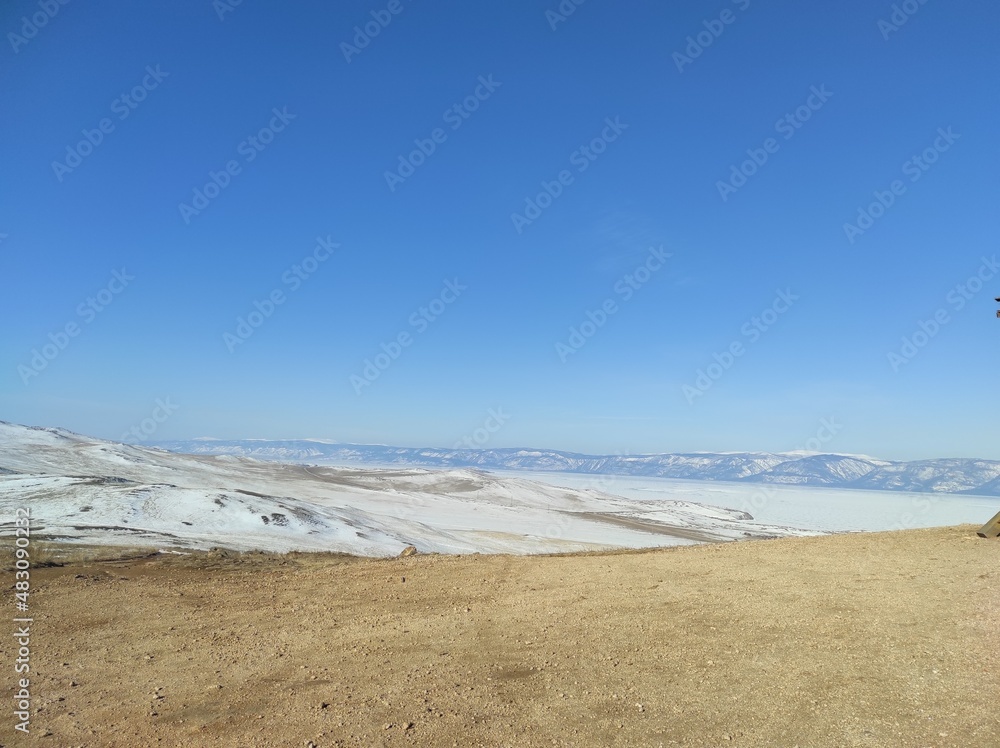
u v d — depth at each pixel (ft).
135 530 73.72
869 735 17.69
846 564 42.09
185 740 19.51
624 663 25.04
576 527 200.34
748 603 33.01
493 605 36.29
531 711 20.76
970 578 35.09
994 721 17.79
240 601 39.14
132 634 31.68
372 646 29.01
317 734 19.58
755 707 20.08
